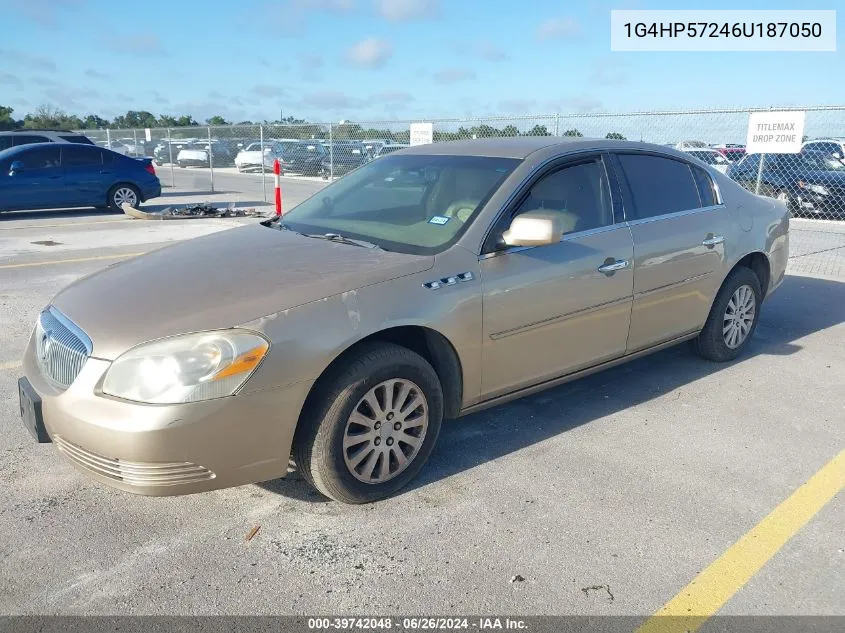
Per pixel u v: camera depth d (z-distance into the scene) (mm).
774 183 13906
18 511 3186
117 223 13094
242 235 4035
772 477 3518
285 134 23875
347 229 3920
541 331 3770
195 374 2730
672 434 4000
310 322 2941
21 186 13711
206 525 3092
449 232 3594
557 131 11414
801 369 5098
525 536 3004
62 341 3010
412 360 3225
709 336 5023
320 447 3047
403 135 17734
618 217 4195
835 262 9188
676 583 2705
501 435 3977
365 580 2719
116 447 2717
